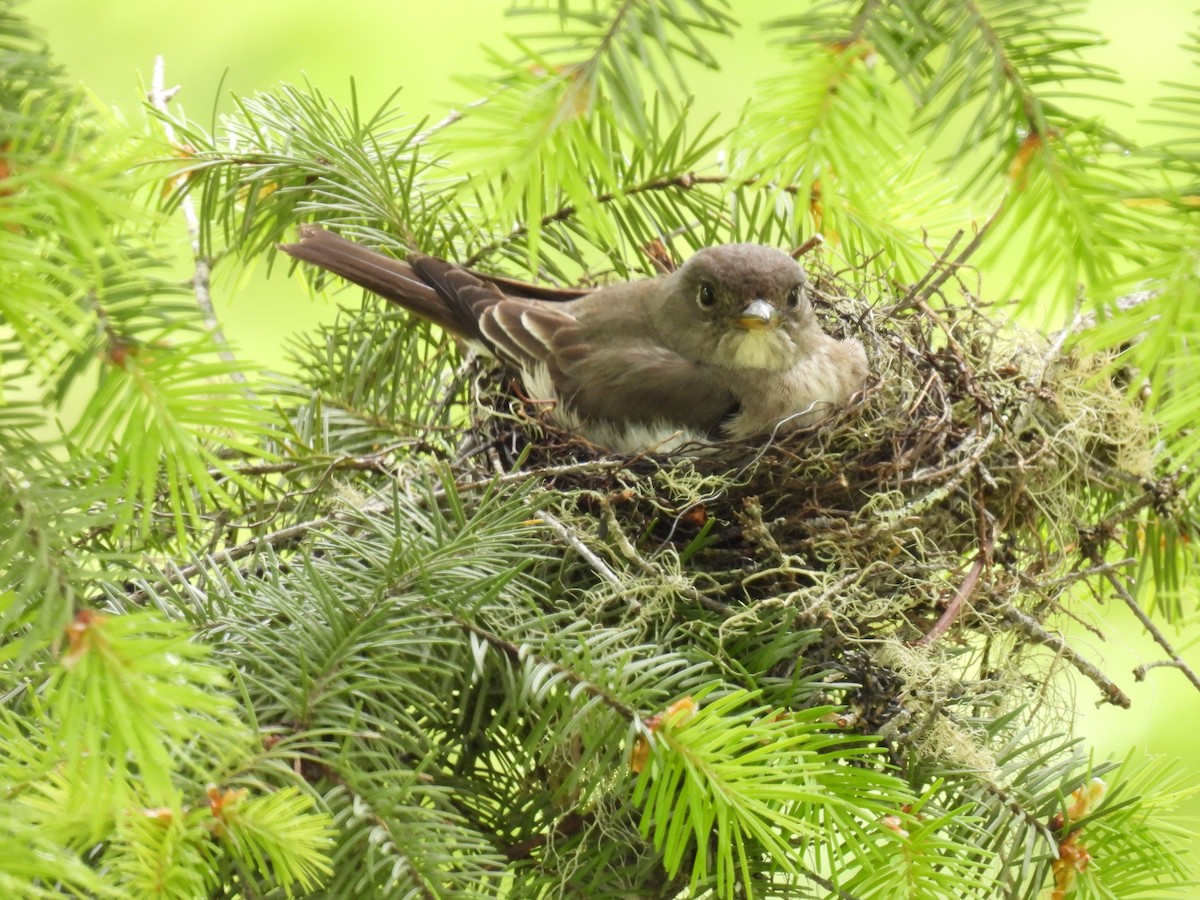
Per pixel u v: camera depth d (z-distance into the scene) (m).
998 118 3.52
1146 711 8.69
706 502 6.98
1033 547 6.96
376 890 4.25
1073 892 5.13
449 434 7.77
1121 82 3.46
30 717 4.59
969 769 5.15
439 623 4.94
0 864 3.11
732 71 10.50
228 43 11.26
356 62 11.30
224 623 4.86
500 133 3.35
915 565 6.21
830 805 4.41
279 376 7.67
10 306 3.21
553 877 5.04
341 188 7.52
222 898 4.52
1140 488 6.88
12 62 3.42
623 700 4.61
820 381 8.09
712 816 4.32
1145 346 3.54
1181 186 3.55
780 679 5.35
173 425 3.56
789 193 8.27
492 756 5.38
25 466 3.58
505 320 8.12
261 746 4.25
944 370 7.51
